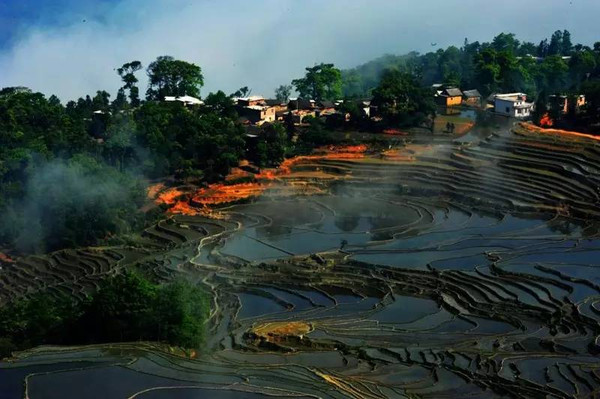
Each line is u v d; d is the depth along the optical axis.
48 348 66.75
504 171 130.62
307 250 105.81
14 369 62.03
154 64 196.50
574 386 60.59
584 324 76.00
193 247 110.00
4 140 139.12
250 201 131.75
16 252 113.00
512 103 165.62
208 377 60.78
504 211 117.00
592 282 86.69
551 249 99.44
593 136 138.00
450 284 89.50
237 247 108.62
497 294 85.88
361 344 72.50
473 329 77.38
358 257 101.12
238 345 72.81
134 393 57.62
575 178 122.75
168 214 126.44
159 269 101.44
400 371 65.44
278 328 77.31
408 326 78.69
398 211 122.88
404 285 90.81
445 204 124.38
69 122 151.38
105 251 112.31
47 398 56.84
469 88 196.00
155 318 70.56
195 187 136.38
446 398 58.94
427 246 104.00
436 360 67.56
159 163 138.00
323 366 66.81
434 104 160.25
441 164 139.00
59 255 111.44
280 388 58.50
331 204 128.50
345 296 89.56
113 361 63.50
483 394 59.81
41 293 96.06
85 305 73.88
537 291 86.00
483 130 155.25
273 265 99.50
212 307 85.94
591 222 109.25
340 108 164.62
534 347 70.88
